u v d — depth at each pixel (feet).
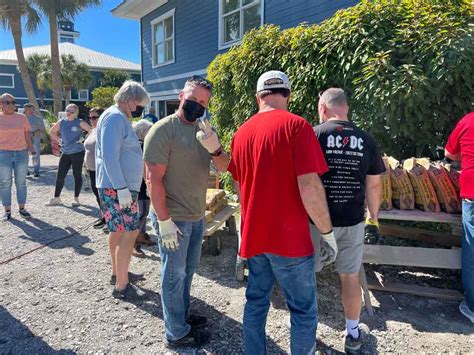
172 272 7.79
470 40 11.85
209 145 7.42
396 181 10.55
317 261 7.79
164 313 8.09
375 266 12.11
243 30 32.01
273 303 10.04
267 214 6.33
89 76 97.96
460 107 12.35
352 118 13.74
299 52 15.15
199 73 38.29
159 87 46.19
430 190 10.28
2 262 12.80
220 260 13.10
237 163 6.93
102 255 13.53
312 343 6.61
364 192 7.99
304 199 6.05
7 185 17.71
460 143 9.34
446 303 9.95
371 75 12.49
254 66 17.28
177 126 7.53
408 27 12.87
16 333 8.70
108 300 10.25
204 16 36.65
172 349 8.17
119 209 9.94
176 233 7.52
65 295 10.51
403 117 12.68
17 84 99.19
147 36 47.80
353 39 13.33
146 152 7.36
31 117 30.32
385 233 12.68
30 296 10.44
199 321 8.96
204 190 8.16
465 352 7.98
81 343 8.36
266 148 6.24
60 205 20.93
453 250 9.94
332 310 9.64
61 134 20.31
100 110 16.51
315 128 8.07
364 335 8.52
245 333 7.08
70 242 14.92
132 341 8.45
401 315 9.43
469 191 8.90
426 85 11.87
